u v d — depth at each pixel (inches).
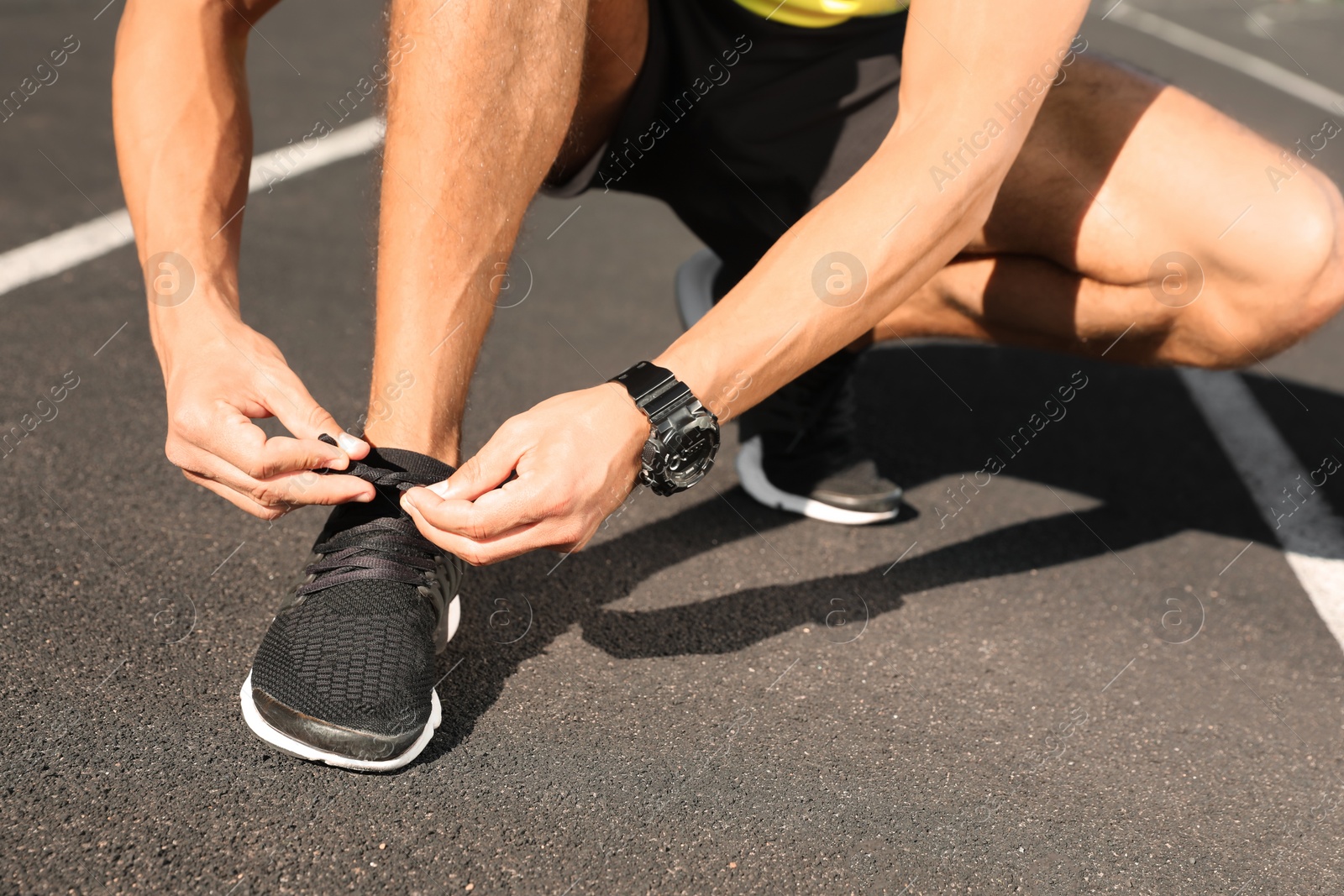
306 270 104.6
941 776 45.8
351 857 37.5
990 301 61.6
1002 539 70.1
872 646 55.7
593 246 129.0
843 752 46.6
